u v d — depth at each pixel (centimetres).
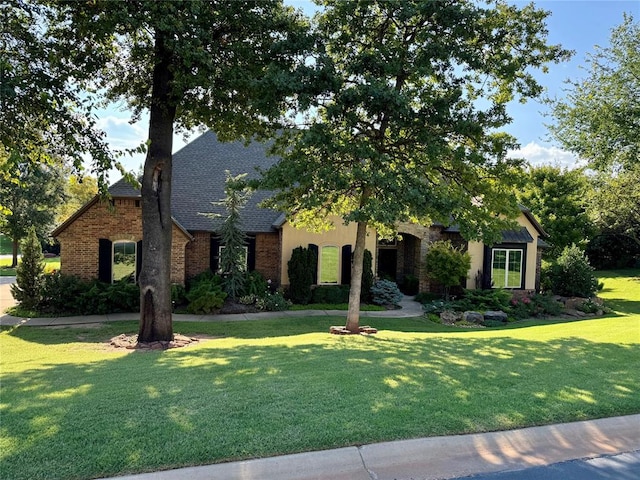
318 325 1655
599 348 924
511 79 1205
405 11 1098
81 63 1162
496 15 1178
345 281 2239
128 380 673
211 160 2420
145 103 1434
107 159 1112
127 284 1825
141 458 404
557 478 419
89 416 497
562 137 1853
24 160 1038
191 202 2197
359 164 1202
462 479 410
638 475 429
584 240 3222
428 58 1154
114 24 1045
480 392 602
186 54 1062
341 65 1230
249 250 2208
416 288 2433
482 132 1202
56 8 1117
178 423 479
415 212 1161
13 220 3634
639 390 626
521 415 527
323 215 1538
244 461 407
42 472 379
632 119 1631
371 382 639
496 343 1007
